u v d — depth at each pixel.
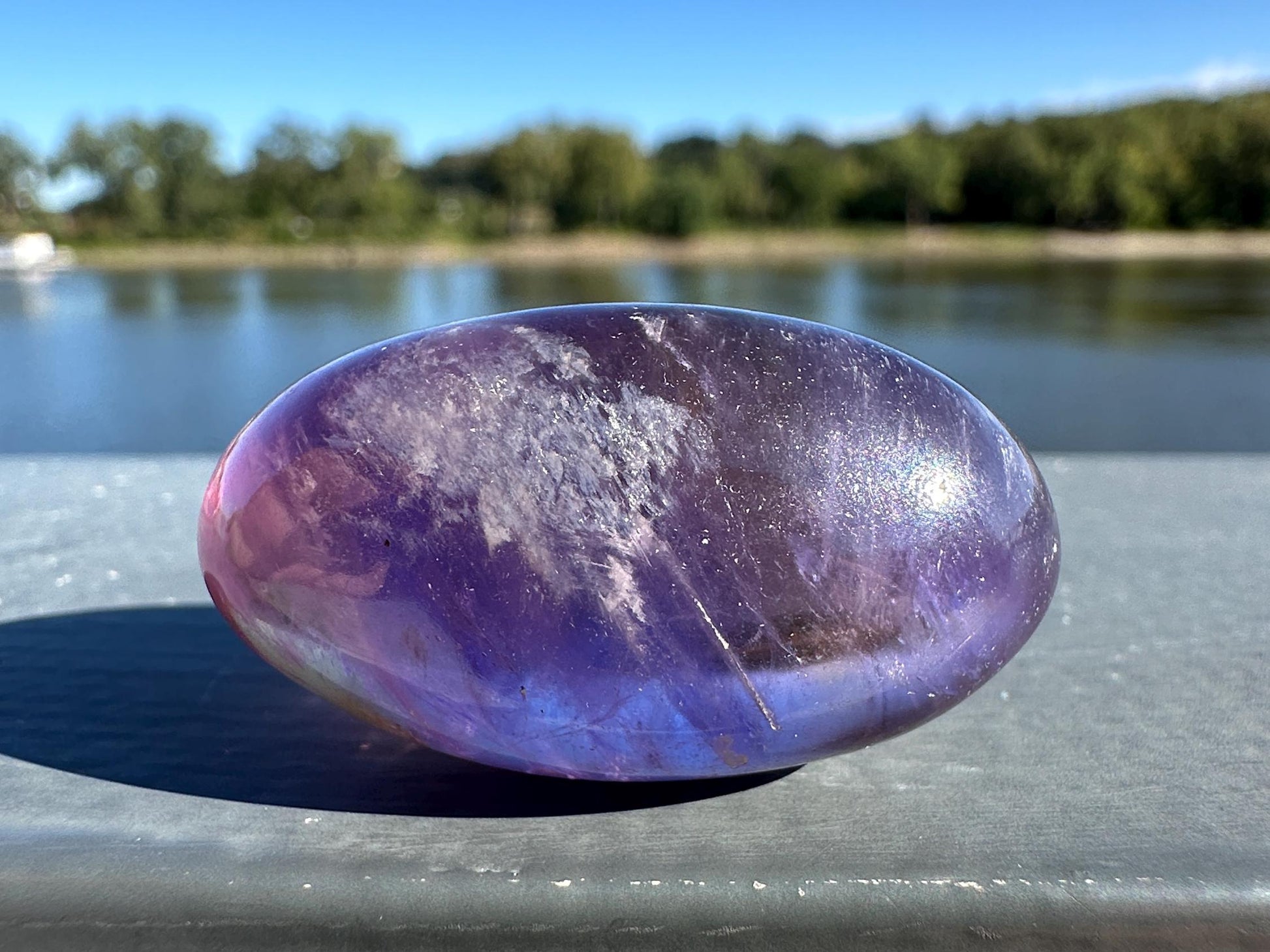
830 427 0.06
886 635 0.06
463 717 0.06
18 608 0.11
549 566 0.06
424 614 0.06
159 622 0.10
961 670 0.07
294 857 0.06
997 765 0.07
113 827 0.07
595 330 0.07
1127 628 0.10
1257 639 0.10
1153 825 0.07
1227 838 0.06
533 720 0.06
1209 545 0.13
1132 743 0.08
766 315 0.07
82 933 0.06
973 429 0.07
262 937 0.06
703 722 0.06
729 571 0.06
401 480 0.06
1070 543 0.13
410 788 0.07
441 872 0.06
